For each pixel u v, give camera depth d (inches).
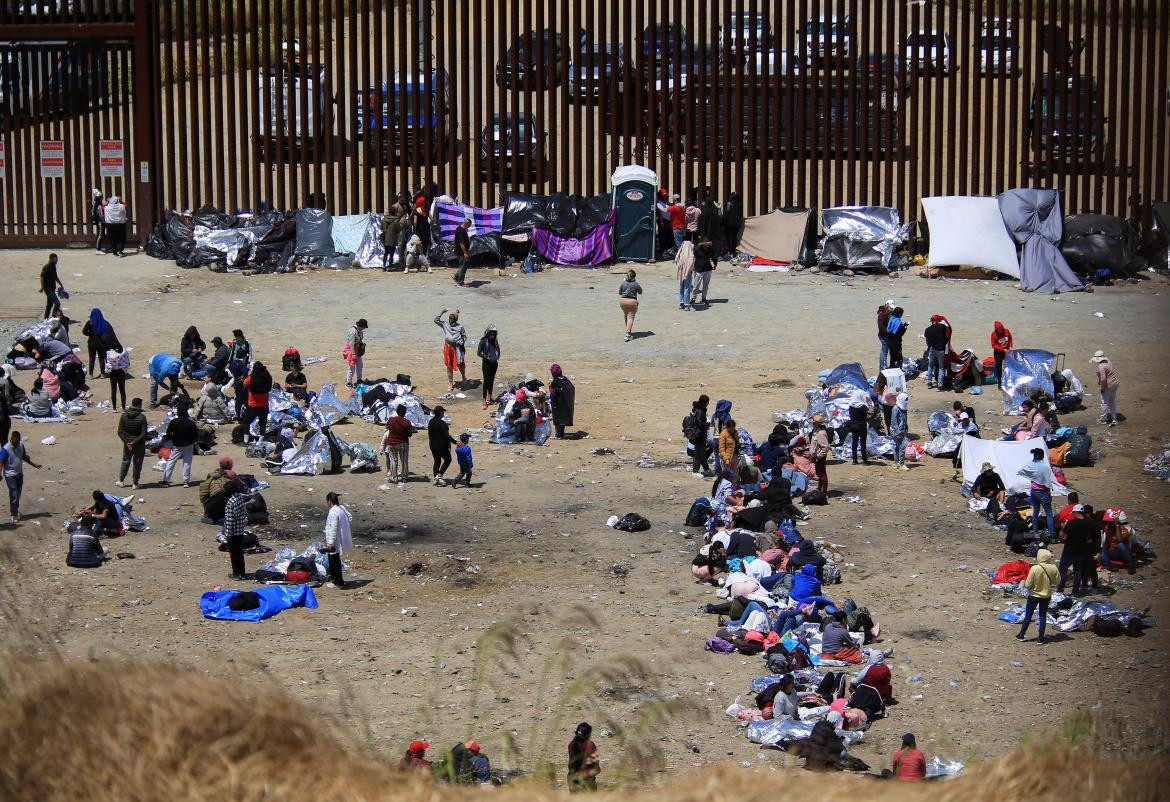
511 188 4355.3
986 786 681.6
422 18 4333.2
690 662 1809.8
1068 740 773.9
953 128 4188.0
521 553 2225.6
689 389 3149.6
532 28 4534.9
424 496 2514.8
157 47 4271.7
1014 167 4207.7
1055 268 3929.6
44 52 4271.7
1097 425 2906.0
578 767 803.4
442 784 702.5
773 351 3403.1
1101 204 4175.7
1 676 727.7
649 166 4303.6
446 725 1569.9
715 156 4244.6
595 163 4589.1
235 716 689.0
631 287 3474.4
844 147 4340.6
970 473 2554.1
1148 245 4124.0
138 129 4293.8
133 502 2433.6
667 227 4252.0
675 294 3897.6
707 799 674.2
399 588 2068.2
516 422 2837.1
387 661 1780.3
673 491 2549.2
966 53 4165.8
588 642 1863.9
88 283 3986.2
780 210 4195.4
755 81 4183.1
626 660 781.9
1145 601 2042.3
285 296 3887.8
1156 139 4291.3
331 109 4276.6
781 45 4148.6
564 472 2659.9
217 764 659.4
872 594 2064.5
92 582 2034.9
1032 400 2792.8
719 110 4325.8
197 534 2276.1
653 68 4227.4
